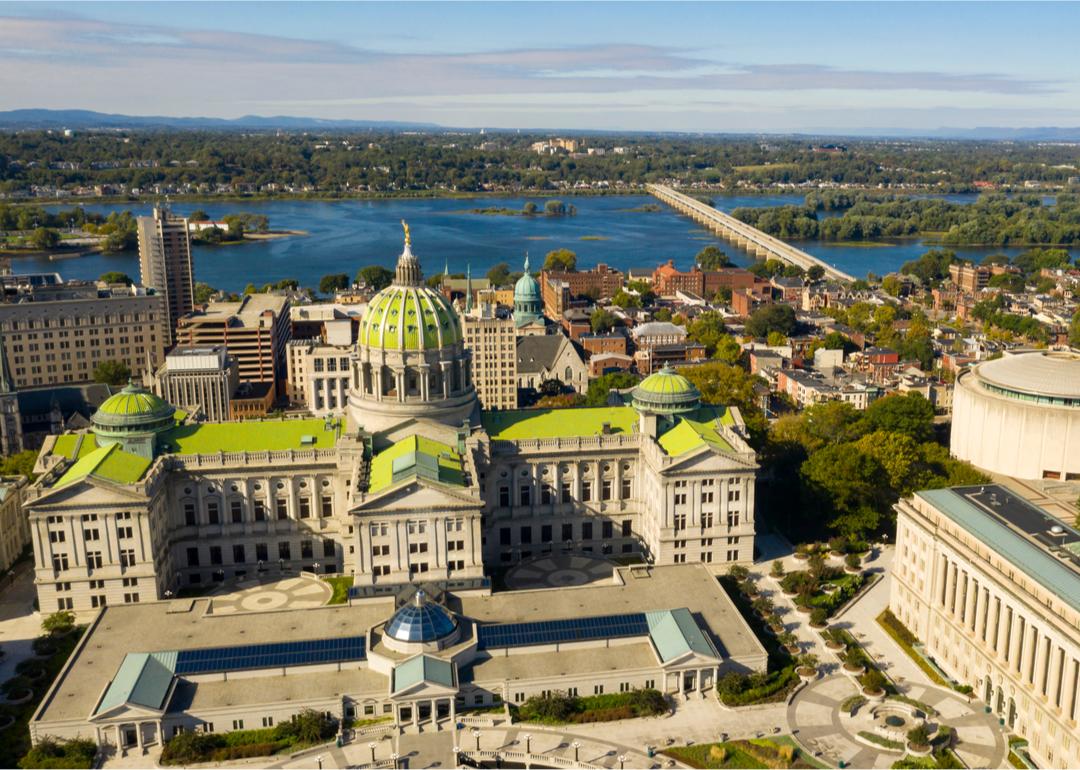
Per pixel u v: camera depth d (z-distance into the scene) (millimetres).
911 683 164125
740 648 164875
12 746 148000
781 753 143250
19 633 182000
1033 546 156000
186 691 153250
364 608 174750
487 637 163875
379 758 143750
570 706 154250
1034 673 144375
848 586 196000
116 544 185500
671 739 148625
